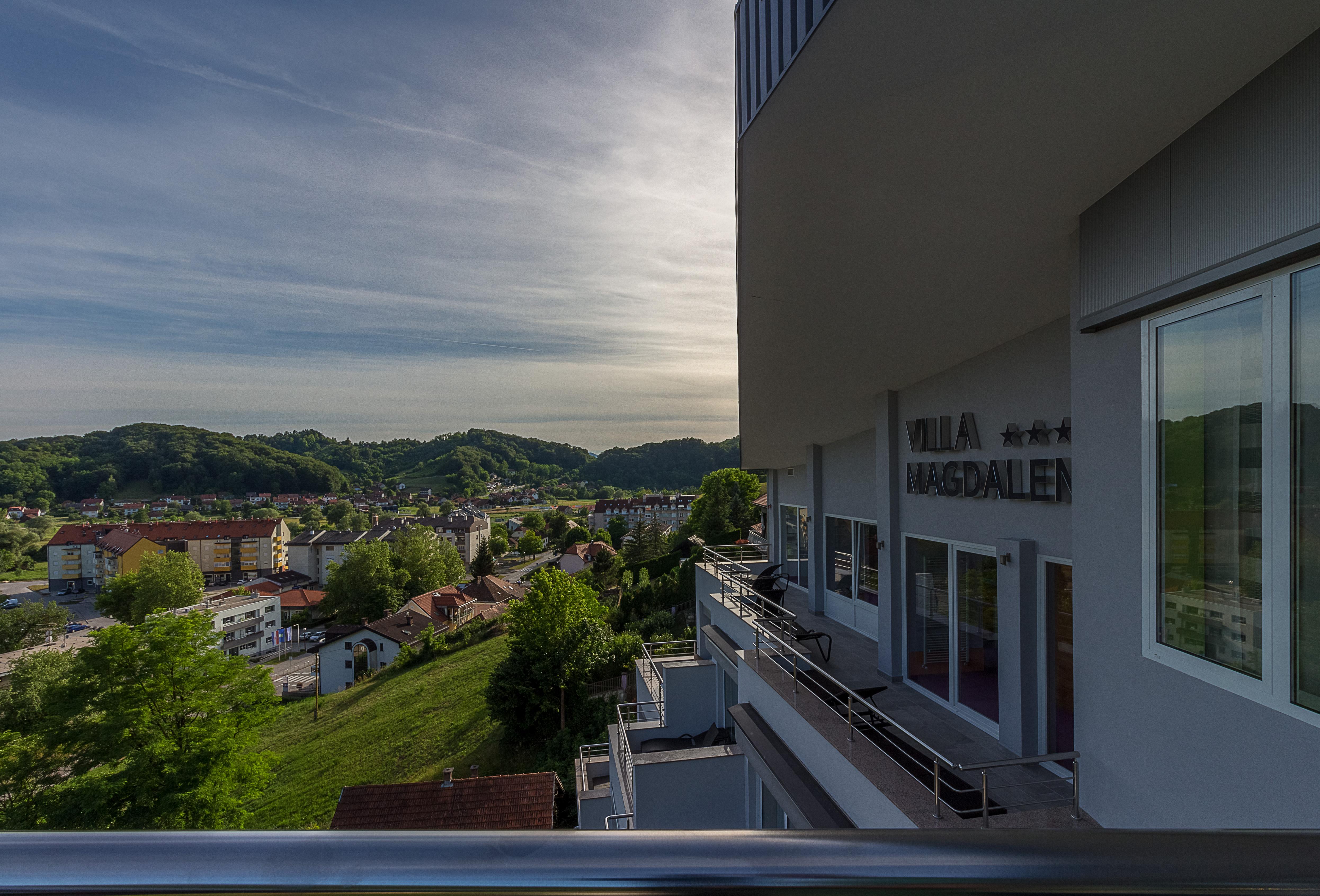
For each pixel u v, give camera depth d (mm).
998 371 9148
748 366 12789
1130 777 5137
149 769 23672
